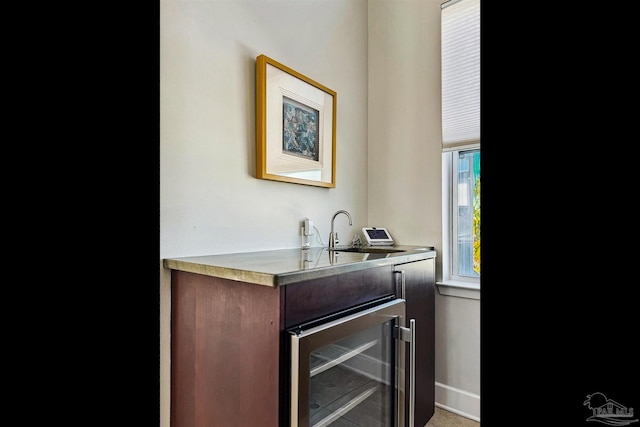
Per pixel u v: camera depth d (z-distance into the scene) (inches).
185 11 55.4
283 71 69.9
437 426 72.9
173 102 53.7
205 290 47.7
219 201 59.6
